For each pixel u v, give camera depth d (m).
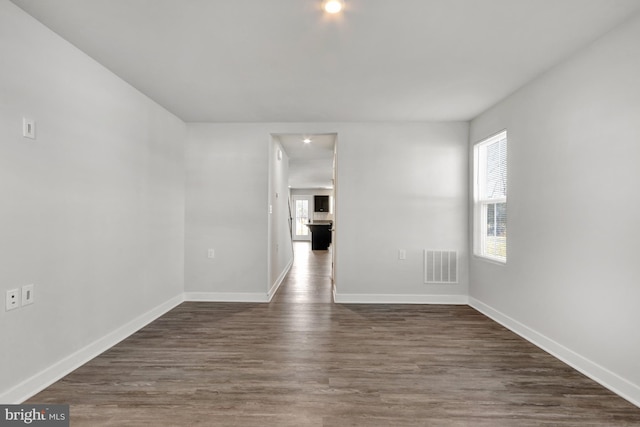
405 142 4.40
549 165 2.82
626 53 2.11
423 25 2.17
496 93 3.36
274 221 5.00
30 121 2.09
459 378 2.36
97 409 1.96
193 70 2.85
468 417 1.91
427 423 1.85
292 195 14.78
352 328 3.39
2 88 1.91
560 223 2.70
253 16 2.07
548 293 2.83
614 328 2.20
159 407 1.98
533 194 3.03
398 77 2.99
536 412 1.96
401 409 1.99
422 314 3.88
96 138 2.71
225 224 4.48
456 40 2.35
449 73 2.89
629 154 2.10
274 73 2.91
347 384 2.27
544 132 2.88
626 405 2.04
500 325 3.51
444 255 4.38
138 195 3.33
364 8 1.99
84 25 2.18
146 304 3.50
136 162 3.29
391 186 4.40
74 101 2.46
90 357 2.64
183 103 3.69
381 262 4.40
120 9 2.00
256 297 4.45
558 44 2.40
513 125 3.35
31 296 2.10
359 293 4.41
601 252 2.30
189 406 2.00
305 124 4.43
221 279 4.46
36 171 2.14
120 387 2.21
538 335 2.95
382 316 3.79
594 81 2.36
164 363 2.57
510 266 3.39
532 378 2.37
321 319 3.68
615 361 2.19
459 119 4.26
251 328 3.38
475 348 2.90
